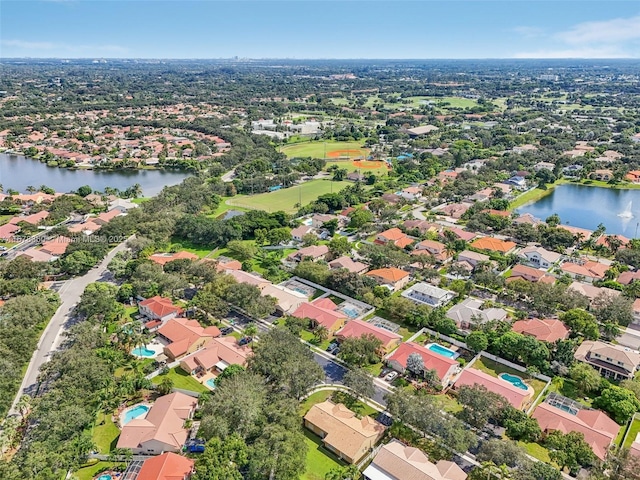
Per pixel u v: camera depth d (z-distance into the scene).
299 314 147.62
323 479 91.62
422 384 119.75
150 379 121.50
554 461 92.81
